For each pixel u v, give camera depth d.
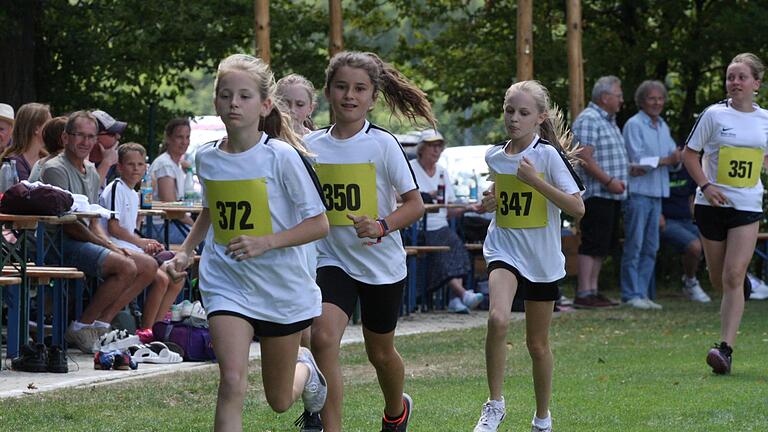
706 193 25.03
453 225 39.12
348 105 16.72
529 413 20.02
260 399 21.16
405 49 57.28
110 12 50.22
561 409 20.19
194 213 33.47
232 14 51.84
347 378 23.72
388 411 17.52
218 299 14.29
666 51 50.62
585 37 51.44
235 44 52.72
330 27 41.88
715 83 54.09
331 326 16.36
